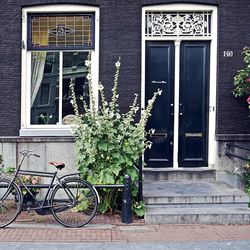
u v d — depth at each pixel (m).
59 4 9.71
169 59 9.98
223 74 9.84
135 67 9.77
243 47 9.85
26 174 7.93
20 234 7.20
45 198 7.82
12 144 9.63
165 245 6.70
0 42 9.70
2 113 9.73
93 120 8.23
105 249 6.48
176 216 7.96
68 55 9.95
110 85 9.77
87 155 8.32
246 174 9.72
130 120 8.41
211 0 9.78
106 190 8.33
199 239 7.05
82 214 7.91
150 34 9.95
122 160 8.23
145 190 8.93
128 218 7.92
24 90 9.80
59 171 9.63
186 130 9.99
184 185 9.39
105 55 9.75
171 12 9.95
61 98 9.97
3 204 7.75
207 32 9.99
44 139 9.62
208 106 10.02
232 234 7.35
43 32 9.89
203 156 10.02
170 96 9.98
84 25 9.89
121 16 9.76
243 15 9.86
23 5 9.67
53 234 7.23
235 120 9.88
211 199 8.57
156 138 9.98
